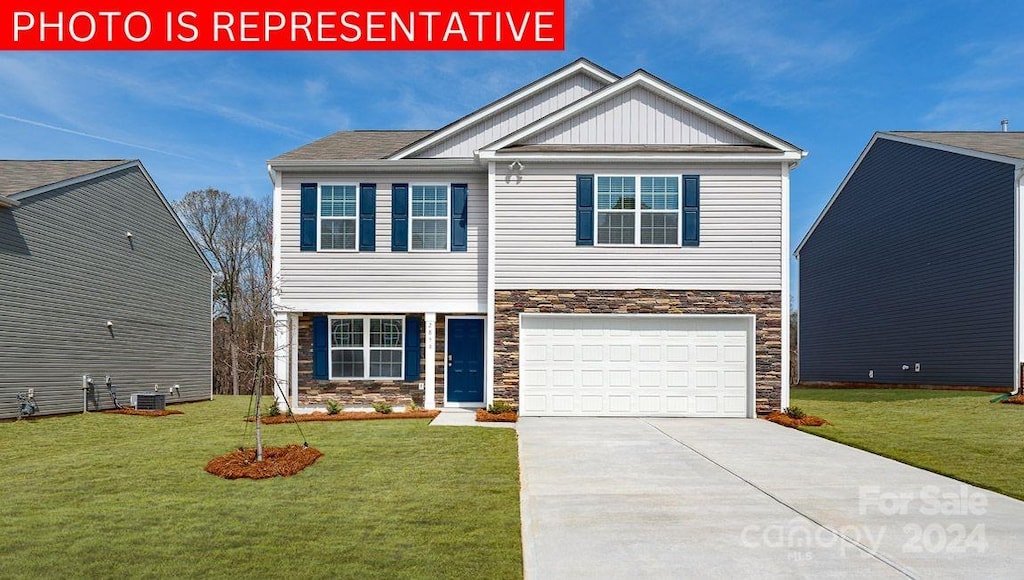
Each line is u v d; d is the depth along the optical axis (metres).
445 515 6.29
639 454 9.51
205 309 23.56
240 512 6.39
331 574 4.85
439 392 14.87
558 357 13.84
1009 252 17.56
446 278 14.56
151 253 20.19
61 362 16.23
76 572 4.89
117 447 9.98
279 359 14.29
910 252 21.92
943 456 9.23
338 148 16.05
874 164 24.09
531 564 5.12
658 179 13.88
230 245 36.84
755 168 13.84
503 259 13.91
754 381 13.55
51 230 15.91
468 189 14.69
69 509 6.51
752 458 9.23
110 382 18.06
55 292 16.05
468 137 15.80
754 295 13.70
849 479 7.95
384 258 14.59
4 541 5.54
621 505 6.79
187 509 6.50
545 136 14.47
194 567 4.98
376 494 7.06
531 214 13.94
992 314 18.16
